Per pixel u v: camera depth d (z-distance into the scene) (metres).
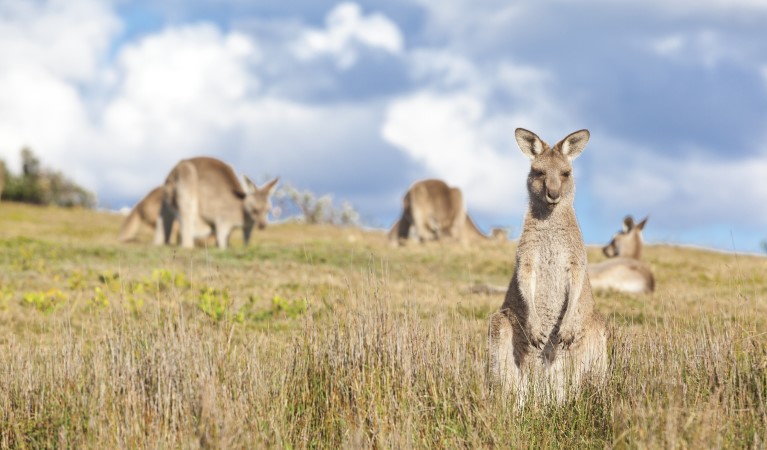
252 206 62.19
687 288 45.50
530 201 24.06
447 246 63.44
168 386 20.66
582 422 20.75
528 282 23.38
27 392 21.06
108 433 19.47
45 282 40.69
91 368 21.88
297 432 20.45
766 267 54.41
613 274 43.94
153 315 27.31
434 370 21.89
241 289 40.41
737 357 22.41
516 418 20.84
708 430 18.03
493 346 23.02
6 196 110.62
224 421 18.91
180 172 61.59
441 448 19.61
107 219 91.94
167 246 59.16
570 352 23.22
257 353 23.73
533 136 24.83
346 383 21.39
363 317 22.73
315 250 56.78
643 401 20.36
